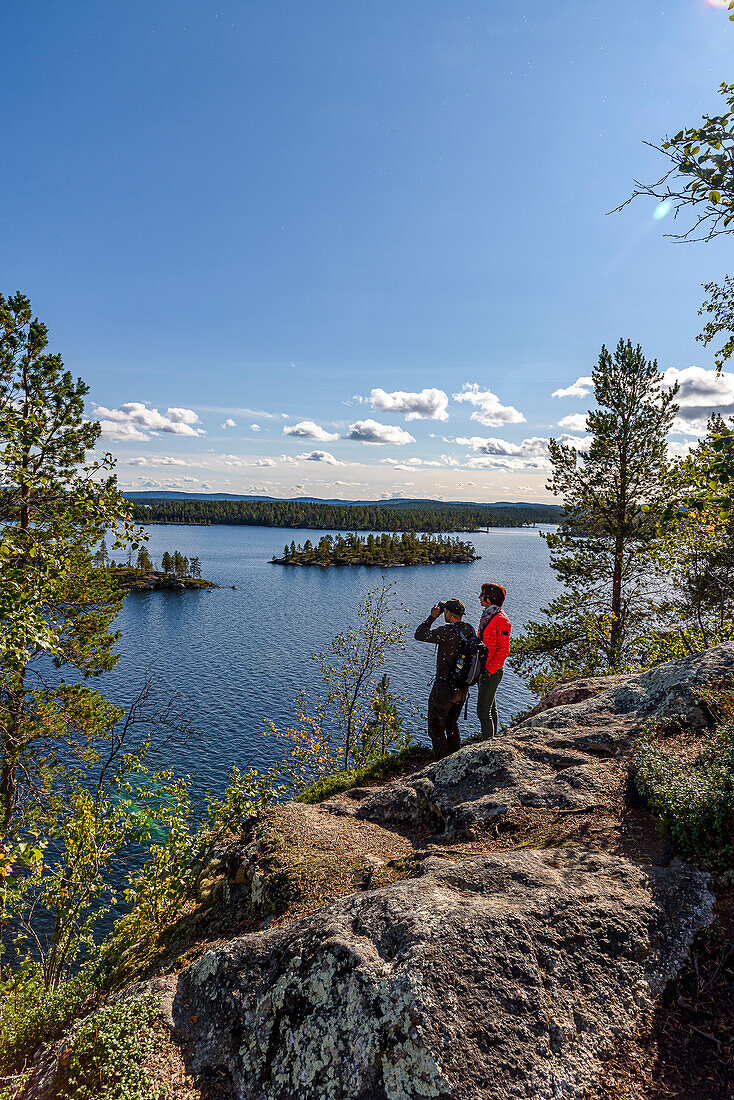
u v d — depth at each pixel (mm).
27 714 10008
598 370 16547
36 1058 4078
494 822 5102
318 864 5121
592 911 3586
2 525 8039
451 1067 2781
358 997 3191
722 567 10164
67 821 7816
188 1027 3676
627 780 5309
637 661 14641
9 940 16062
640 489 15922
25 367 10352
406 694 52594
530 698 53906
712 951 3436
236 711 51531
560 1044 2926
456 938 3336
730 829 4121
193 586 150000
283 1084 3109
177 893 5949
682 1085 2787
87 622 10750
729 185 3518
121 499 9180
